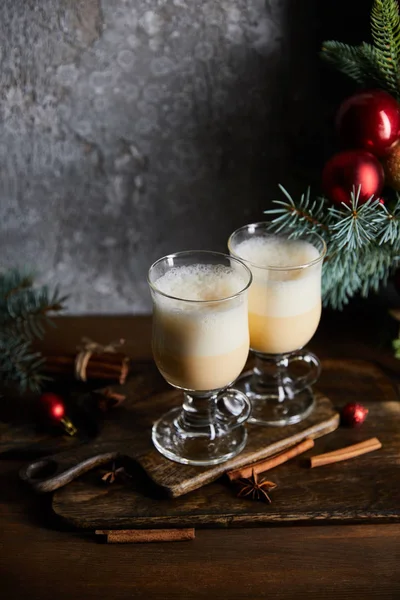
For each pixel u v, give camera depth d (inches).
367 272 29.9
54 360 31.1
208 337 24.8
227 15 30.2
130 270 35.1
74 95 31.2
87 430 28.8
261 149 32.5
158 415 29.0
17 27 30.0
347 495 25.7
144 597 23.0
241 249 28.4
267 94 31.5
